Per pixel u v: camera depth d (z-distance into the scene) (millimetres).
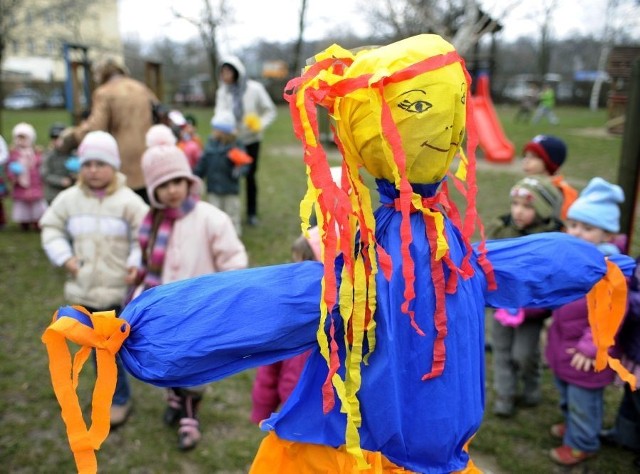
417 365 1274
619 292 1613
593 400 2566
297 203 8031
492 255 1465
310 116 1123
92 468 1129
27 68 43281
